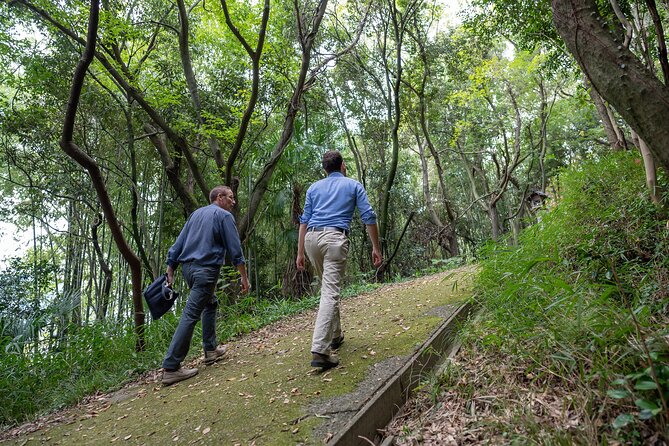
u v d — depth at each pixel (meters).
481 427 1.83
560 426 1.64
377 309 4.71
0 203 10.12
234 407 2.50
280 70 8.80
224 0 6.18
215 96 8.56
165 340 4.86
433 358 2.94
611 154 6.18
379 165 15.77
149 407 2.89
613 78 2.19
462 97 13.20
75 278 12.09
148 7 8.95
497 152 16.23
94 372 4.19
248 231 8.62
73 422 2.93
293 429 2.06
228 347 4.39
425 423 2.06
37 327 5.09
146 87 7.99
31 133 8.22
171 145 10.23
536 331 2.28
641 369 1.62
